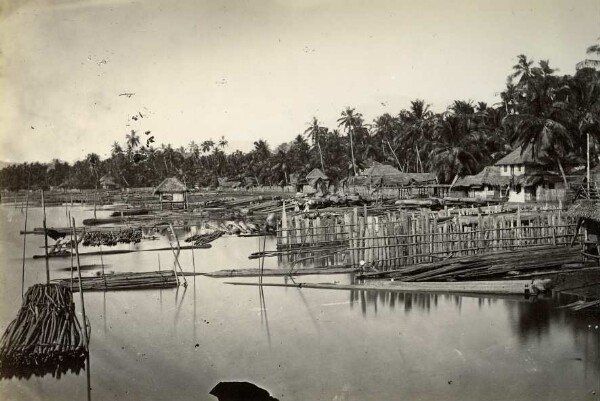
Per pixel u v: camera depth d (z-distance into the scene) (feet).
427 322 34.55
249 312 38.34
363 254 50.24
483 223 50.47
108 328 36.37
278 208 97.96
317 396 26.58
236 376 28.89
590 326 32.53
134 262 57.77
